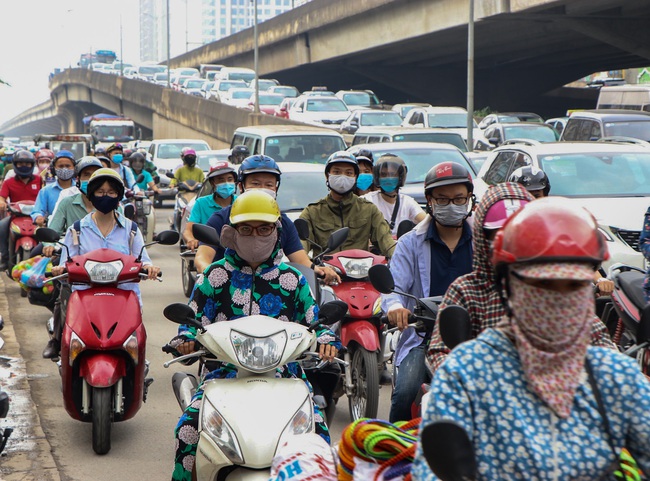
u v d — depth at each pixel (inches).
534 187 321.4
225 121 1899.6
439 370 104.7
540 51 2148.1
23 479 238.8
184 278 531.5
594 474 101.6
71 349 257.4
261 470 178.1
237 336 190.4
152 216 698.2
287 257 266.2
